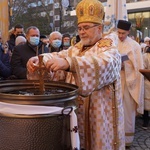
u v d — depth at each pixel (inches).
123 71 140.3
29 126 45.3
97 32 65.6
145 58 176.4
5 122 46.3
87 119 64.0
